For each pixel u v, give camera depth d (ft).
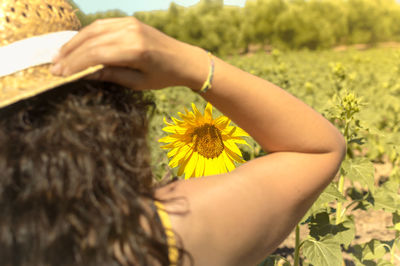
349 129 8.57
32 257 2.02
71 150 2.10
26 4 2.36
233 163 6.75
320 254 6.75
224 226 2.45
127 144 2.36
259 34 116.88
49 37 2.35
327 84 33.47
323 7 123.65
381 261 8.27
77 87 2.32
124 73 2.24
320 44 117.91
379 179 17.08
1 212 2.04
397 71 28.17
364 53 94.48
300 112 2.72
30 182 2.04
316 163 2.77
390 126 19.74
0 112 2.19
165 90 32.17
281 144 2.80
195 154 6.79
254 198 2.56
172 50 2.28
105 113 2.27
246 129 2.76
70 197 2.05
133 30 2.13
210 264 2.41
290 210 2.68
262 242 2.59
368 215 14.21
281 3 117.50
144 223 2.26
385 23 125.59
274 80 29.40
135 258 2.14
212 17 112.06
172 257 2.28
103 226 2.08
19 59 2.26
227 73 2.48
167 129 6.77
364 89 31.81
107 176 2.16
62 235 2.03
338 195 6.71
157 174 11.64
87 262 2.07
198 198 2.49
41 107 2.22
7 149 2.08
